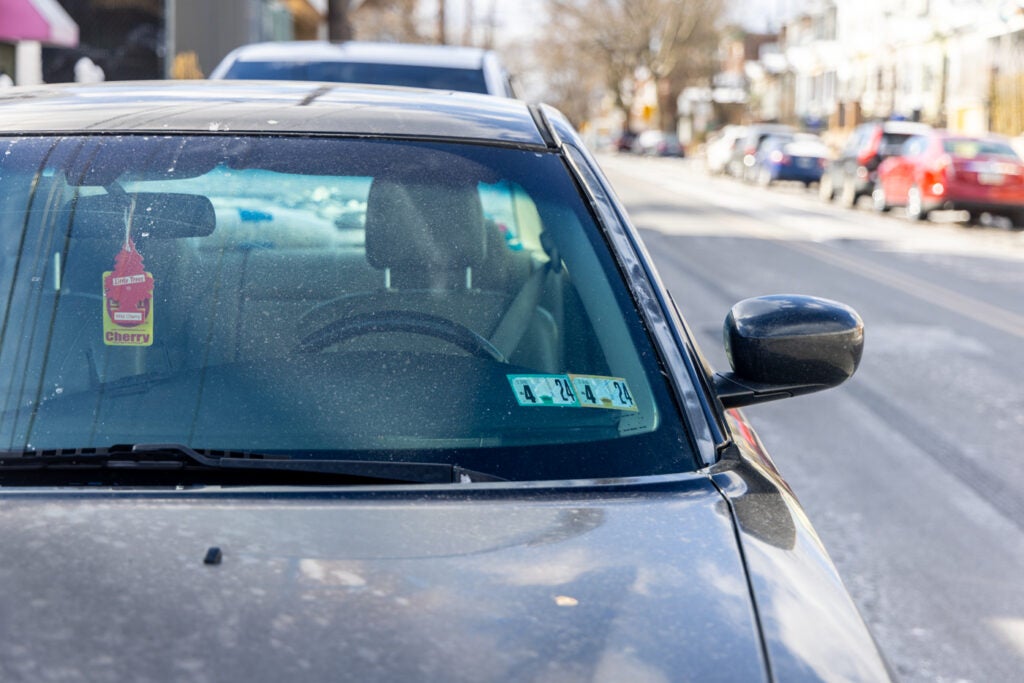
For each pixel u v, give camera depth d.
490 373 2.01
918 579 4.66
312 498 1.72
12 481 1.83
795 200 28.55
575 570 1.55
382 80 7.47
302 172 2.22
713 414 2.04
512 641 1.40
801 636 1.48
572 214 2.25
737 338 2.19
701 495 1.80
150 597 1.44
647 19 77.69
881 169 24.58
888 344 9.55
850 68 55.69
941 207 21.97
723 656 1.42
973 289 13.09
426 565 1.54
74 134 2.26
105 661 1.33
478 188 2.25
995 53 39.81
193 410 1.93
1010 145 22.83
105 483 1.83
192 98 2.43
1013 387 8.21
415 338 2.05
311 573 1.51
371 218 2.18
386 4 53.50
